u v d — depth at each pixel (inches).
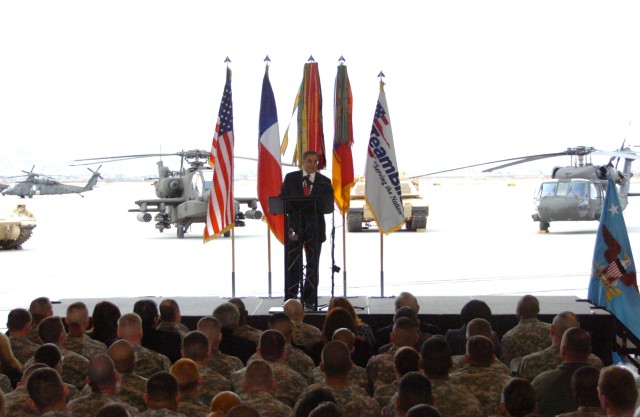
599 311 544.7
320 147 644.1
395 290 875.4
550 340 398.3
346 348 296.4
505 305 589.6
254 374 289.7
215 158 648.4
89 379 283.7
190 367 289.4
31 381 264.8
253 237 1769.2
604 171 1769.2
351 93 643.5
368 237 1697.8
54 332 366.9
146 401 271.0
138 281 987.3
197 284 947.3
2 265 1211.2
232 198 648.4
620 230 551.8
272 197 565.6
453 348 411.8
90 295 874.1
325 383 300.8
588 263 1131.9
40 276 1058.7
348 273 1043.9
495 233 1782.7
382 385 326.6
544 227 1772.9
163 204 1736.0
